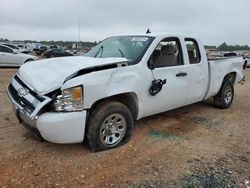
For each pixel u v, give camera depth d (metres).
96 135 3.84
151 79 4.44
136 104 4.34
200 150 4.19
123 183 3.23
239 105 7.28
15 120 5.23
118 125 4.11
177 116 5.89
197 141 4.55
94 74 3.68
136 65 4.25
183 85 5.08
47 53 34.31
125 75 4.03
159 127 5.14
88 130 3.81
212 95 6.19
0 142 4.20
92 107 3.88
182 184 3.24
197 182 3.29
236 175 3.48
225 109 6.68
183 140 4.56
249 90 10.06
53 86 3.44
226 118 5.91
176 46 5.11
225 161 3.85
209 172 3.53
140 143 4.35
